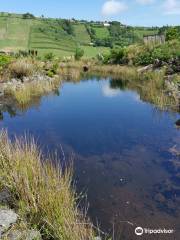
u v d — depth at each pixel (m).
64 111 12.82
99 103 14.62
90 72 29.69
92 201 5.68
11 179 5.20
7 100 13.77
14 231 4.12
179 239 4.71
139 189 6.13
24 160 5.52
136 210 5.43
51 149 8.30
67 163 7.31
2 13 105.06
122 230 4.88
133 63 28.72
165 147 8.28
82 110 13.05
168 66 19.94
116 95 16.73
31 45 72.62
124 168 7.08
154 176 6.66
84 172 6.86
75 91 18.53
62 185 4.93
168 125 10.24
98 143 8.79
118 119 11.43
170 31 30.53
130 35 93.19
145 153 7.93
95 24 108.50
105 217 5.20
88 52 59.34
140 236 4.75
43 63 25.00
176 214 5.33
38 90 16.20
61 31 94.25
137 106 13.59
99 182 6.40
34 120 11.28
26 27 89.00
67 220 4.23
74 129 10.23
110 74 27.55
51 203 4.49
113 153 8.01
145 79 20.41
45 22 99.06
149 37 32.16
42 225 4.35
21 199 4.83
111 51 33.50
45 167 5.63
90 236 4.29
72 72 27.38
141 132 9.68
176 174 6.73
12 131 9.91
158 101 12.93
